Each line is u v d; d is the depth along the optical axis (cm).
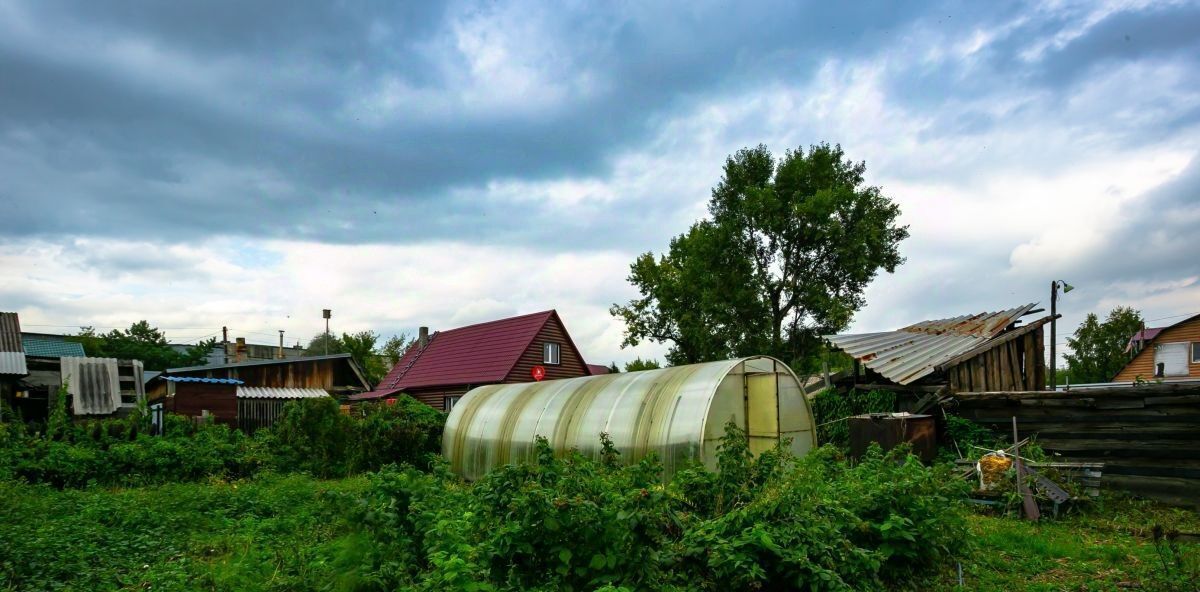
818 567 591
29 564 754
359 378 3056
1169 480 1205
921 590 731
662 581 602
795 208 3622
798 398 1474
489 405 1905
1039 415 1416
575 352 3422
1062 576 779
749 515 641
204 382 2161
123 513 1053
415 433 1977
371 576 636
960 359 1675
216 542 930
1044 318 1802
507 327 3428
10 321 2506
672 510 633
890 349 2002
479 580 558
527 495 555
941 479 853
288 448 1823
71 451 1514
